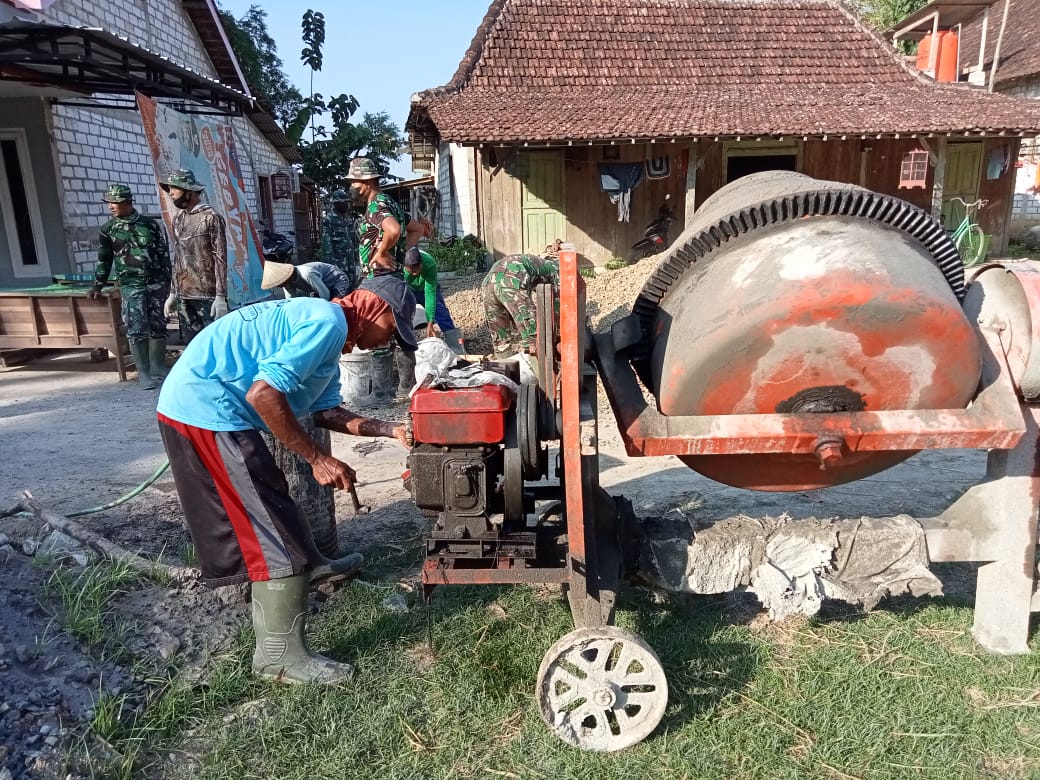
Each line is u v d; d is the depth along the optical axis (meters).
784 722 2.80
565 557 3.29
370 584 3.76
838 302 2.44
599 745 2.69
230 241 9.95
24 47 7.31
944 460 5.24
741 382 2.59
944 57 16.94
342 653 3.25
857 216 2.58
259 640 3.05
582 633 2.62
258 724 2.83
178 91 9.52
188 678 3.05
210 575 2.98
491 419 2.72
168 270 7.85
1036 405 2.88
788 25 16.23
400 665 3.17
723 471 2.96
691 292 2.71
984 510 3.04
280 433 2.74
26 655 2.96
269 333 2.88
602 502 3.12
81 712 2.79
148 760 2.67
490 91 14.17
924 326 2.48
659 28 15.88
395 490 4.98
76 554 3.70
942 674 3.01
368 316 3.09
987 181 14.48
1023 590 3.08
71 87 8.87
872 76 15.36
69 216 10.14
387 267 6.64
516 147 12.07
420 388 2.84
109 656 3.11
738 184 3.18
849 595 3.01
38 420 6.59
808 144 14.08
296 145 29.84
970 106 13.28
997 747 2.65
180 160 8.87
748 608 3.54
